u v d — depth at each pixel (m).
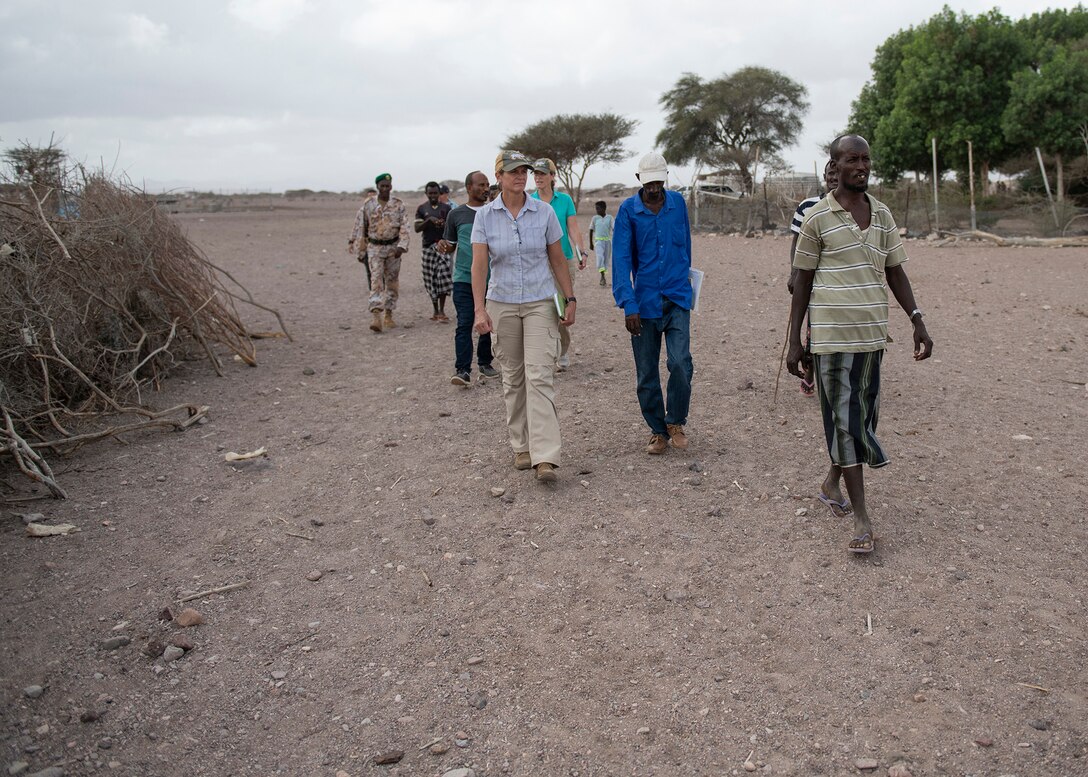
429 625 3.89
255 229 40.44
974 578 4.11
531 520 4.87
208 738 3.20
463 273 7.64
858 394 4.15
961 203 27.61
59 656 3.67
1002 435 6.08
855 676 3.44
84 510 5.15
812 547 4.45
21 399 6.17
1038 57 33.81
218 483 5.57
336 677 3.53
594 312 12.09
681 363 5.52
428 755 3.08
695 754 3.05
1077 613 3.81
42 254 6.93
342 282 17.25
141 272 7.80
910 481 5.25
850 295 4.08
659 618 3.88
